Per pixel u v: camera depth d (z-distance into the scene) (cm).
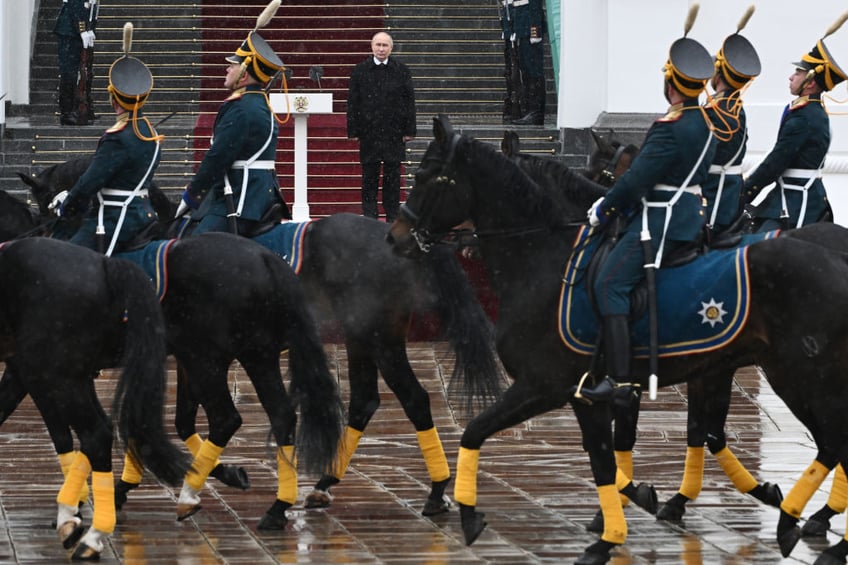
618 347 1105
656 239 1129
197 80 3100
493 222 1173
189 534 1223
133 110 1293
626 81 2720
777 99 2620
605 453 1120
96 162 1277
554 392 1152
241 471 1365
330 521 1284
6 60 2945
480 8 3281
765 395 2041
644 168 1119
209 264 1234
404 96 2375
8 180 2691
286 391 1386
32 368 1123
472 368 1312
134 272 1137
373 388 1377
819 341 1088
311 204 2647
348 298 1342
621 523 1110
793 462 1609
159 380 1120
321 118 2814
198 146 2809
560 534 1234
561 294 1140
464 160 1177
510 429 1823
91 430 1133
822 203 1450
